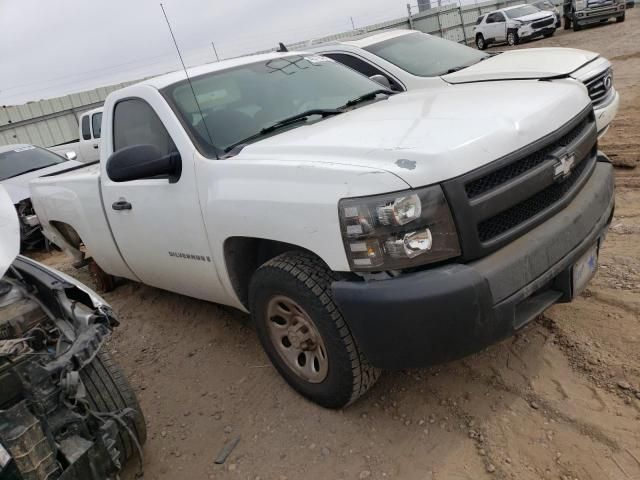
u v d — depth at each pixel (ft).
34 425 6.61
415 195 7.55
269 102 11.96
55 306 8.59
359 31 71.41
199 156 10.46
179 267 11.87
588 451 8.04
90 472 7.27
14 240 7.73
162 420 10.78
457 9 96.32
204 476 9.12
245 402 10.77
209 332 13.85
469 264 7.89
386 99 12.80
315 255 9.10
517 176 8.37
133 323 15.34
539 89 10.53
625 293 11.60
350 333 8.73
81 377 8.43
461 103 10.17
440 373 10.32
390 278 7.84
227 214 9.67
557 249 8.59
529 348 10.50
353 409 9.84
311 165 8.51
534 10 79.87
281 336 10.12
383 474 8.38
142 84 12.19
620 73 39.58
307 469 8.79
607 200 10.09
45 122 70.08
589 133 10.19
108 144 13.15
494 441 8.54
